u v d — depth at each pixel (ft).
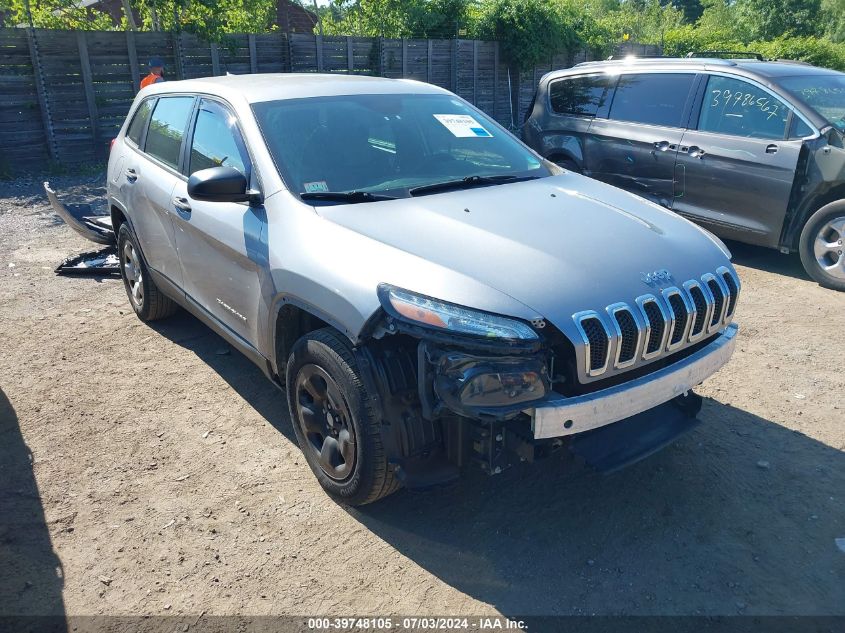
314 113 12.62
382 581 9.35
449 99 14.78
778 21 135.64
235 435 12.79
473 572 9.49
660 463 11.82
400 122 13.25
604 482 11.36
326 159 11.87
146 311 17.33
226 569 9.56
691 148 22.07
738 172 20.97
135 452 12.26
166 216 14.33
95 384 14.71
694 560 9.63
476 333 8.32
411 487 9.17
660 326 9.34
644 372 9.64
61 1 45.96
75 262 22.21
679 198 22.84
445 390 8.45
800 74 21.56
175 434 12.83
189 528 10.36
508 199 11.47
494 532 10.27
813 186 19.52
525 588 9.20
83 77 37.65
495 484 11.37
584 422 8.71
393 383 9.19
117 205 17.12
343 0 60.03
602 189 12.76
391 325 8.72
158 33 39.73
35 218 28.63
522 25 55.52
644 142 23.43
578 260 9.52
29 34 35.58
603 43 64.03
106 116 38.99
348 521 10.50
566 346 8.75
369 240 9.71
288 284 10.28
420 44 50.62
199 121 13.91
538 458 9.08
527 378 8.43
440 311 8.49
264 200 11.33
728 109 21.59
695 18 209.56
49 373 15.19
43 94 36.58
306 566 9.62
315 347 9.96
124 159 16.96
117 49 38.58
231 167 11.62
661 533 10.18
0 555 9.78
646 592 9.09
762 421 13.05
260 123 12.08
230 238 11.84
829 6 132.67
